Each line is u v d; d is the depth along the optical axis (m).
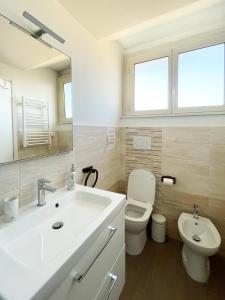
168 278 1.40
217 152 1.62
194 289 1.31
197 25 1.65
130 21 1.27
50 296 0.51
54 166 1.14
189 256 1.45
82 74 1.37
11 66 0.84
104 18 1.24
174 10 1.15
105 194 1.13
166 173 1.89
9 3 0.83
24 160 0.93
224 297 1.25
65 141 1.22
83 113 1.41
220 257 1.63
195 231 1.59
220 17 1.54
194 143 1.72
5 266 0.55
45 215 0.95
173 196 1.88
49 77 1.07
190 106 1.79
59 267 0.54
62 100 1.18
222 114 1.59
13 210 0.79
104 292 0.89
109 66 1.79
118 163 2.10
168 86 1.89
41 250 0.74
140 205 1.81
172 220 1.90
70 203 1.14
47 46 1.04
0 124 0.80
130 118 2.06
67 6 1.13
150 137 1.95
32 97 0.96
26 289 0.46
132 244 1.65
